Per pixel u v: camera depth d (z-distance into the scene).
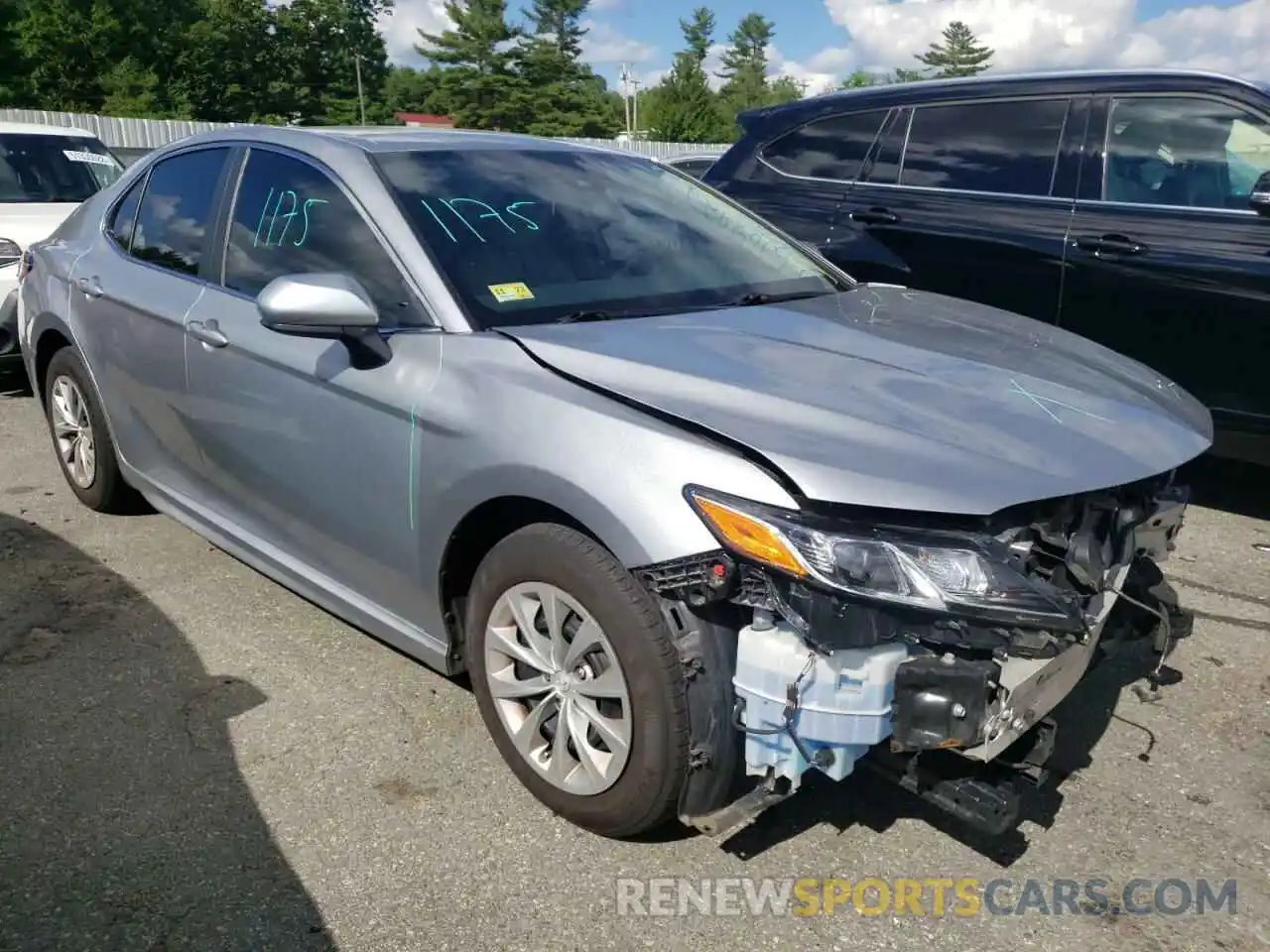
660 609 2.44
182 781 2.98
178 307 3.84
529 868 2.65
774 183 6.30
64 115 24.12
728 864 2.68
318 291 2.82
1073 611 2.27
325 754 3.11
